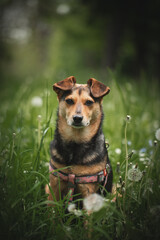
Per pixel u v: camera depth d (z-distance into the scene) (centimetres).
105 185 318
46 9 2016
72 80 327
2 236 241
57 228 253
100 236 251
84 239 251
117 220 277
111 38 1560
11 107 652
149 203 281
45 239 259
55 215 271
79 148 304
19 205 269
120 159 345
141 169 362
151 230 263
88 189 298
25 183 278
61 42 2688
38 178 307
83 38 2286
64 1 1889
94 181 296
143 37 1628
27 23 2683
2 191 274
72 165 297
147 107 658
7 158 296
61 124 320
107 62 1566
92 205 223
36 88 736
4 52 2167
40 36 3284
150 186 277
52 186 306
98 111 325
